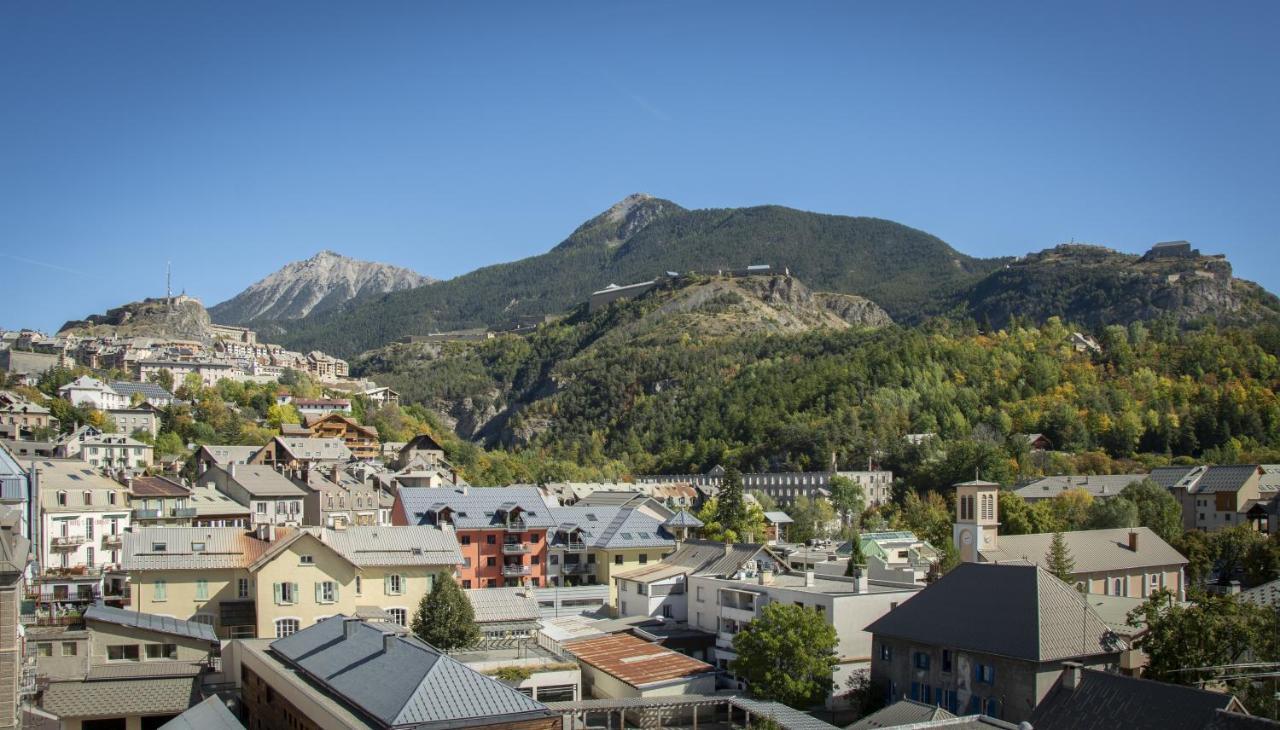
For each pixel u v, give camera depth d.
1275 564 136.00
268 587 99.50
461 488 142.75
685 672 97.25
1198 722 60.81
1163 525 181.00
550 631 115.88
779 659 95.25
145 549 103.25
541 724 63.97
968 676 85.06
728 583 118.00
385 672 68.38
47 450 187.75
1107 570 133.12
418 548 110.81
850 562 133.38
